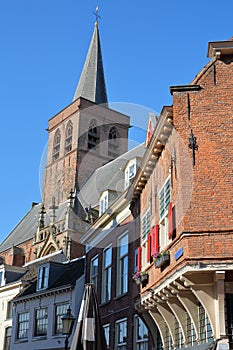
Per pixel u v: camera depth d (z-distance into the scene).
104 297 21.55
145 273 14.88
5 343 35.69
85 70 46.16
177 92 12.21
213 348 9.94
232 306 10.39
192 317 11.70
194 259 10.50
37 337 30.05
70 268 32.09
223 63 12.51
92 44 52.44
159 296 13.34
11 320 35.91
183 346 12.93
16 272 40.59
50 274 31.75
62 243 51.44
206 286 10.62
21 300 32.66
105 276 21.91
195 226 10.80
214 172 11.25
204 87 12.23
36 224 67.81
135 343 17.19
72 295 28.20
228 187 11.11
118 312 19.22
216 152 11.46
